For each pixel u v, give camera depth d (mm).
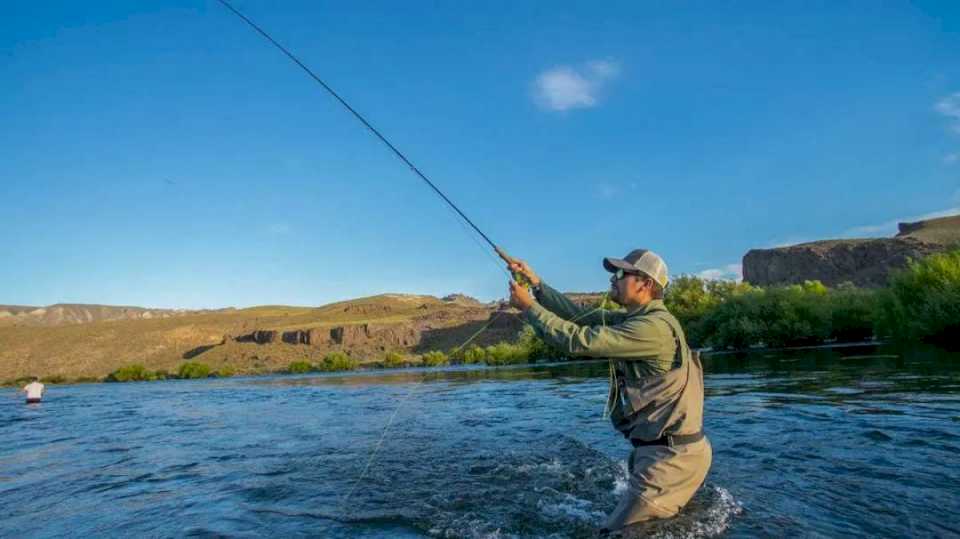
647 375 3576
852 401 8680
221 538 3912
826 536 3293
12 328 138250
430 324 124562
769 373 15336
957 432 5906
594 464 5828
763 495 4160
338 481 5648
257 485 5605
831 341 33875
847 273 81750
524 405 12219
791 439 6203
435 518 4207
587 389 15492
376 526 4078
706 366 20984
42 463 7805
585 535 3625
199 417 13859
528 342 55781
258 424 11484
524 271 4336
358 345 118875
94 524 4523
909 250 74250
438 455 6812
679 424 3494
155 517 4613
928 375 11539
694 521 3582
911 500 3887
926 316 22375
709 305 41781
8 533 4453
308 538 3846
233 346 125188
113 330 139375
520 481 5285
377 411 13031
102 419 14602
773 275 91875
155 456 7883
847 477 4535
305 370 85938
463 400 14336
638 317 3543
